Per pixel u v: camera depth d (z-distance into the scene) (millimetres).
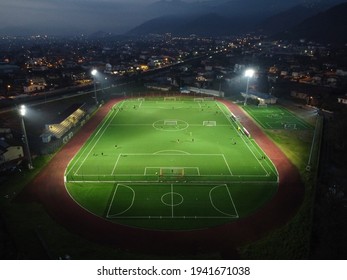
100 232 46906
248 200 55625
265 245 44438
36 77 187000
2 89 160000
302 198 56719
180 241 45125
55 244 44062
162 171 66500
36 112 119875
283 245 44500
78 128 98938
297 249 43781
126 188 59500
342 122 92438
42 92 157625
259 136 91750
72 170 67562
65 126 96000
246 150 79812
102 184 61062
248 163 71375
